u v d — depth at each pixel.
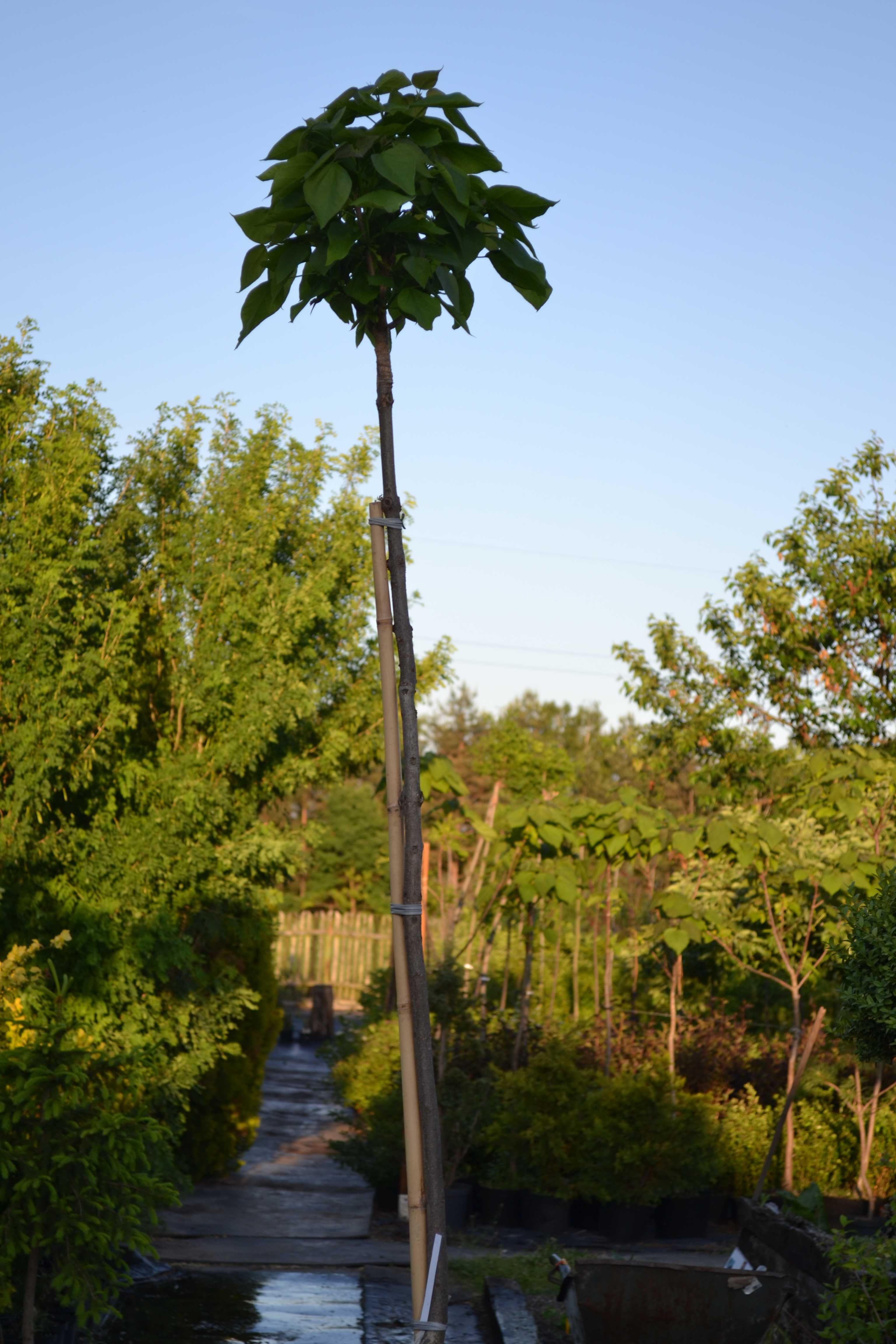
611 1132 8.98
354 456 9.96
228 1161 11.08
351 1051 12.48
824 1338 4.86
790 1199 6.61
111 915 7.81
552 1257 7.25
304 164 3.43
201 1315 6.70
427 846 10.31
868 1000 4.21
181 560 8.79
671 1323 5.18
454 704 50.22
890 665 11.99
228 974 9.05
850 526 12.23
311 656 9.46
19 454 7.55
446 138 3.59
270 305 3.69
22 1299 5.34
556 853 9.77
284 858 8.89
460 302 3.79
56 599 7.20
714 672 13.12
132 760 8.30
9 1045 5.58
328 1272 7.90
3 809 7.12
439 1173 3.53
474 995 10.24
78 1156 4.93
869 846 9.20
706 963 11.87
